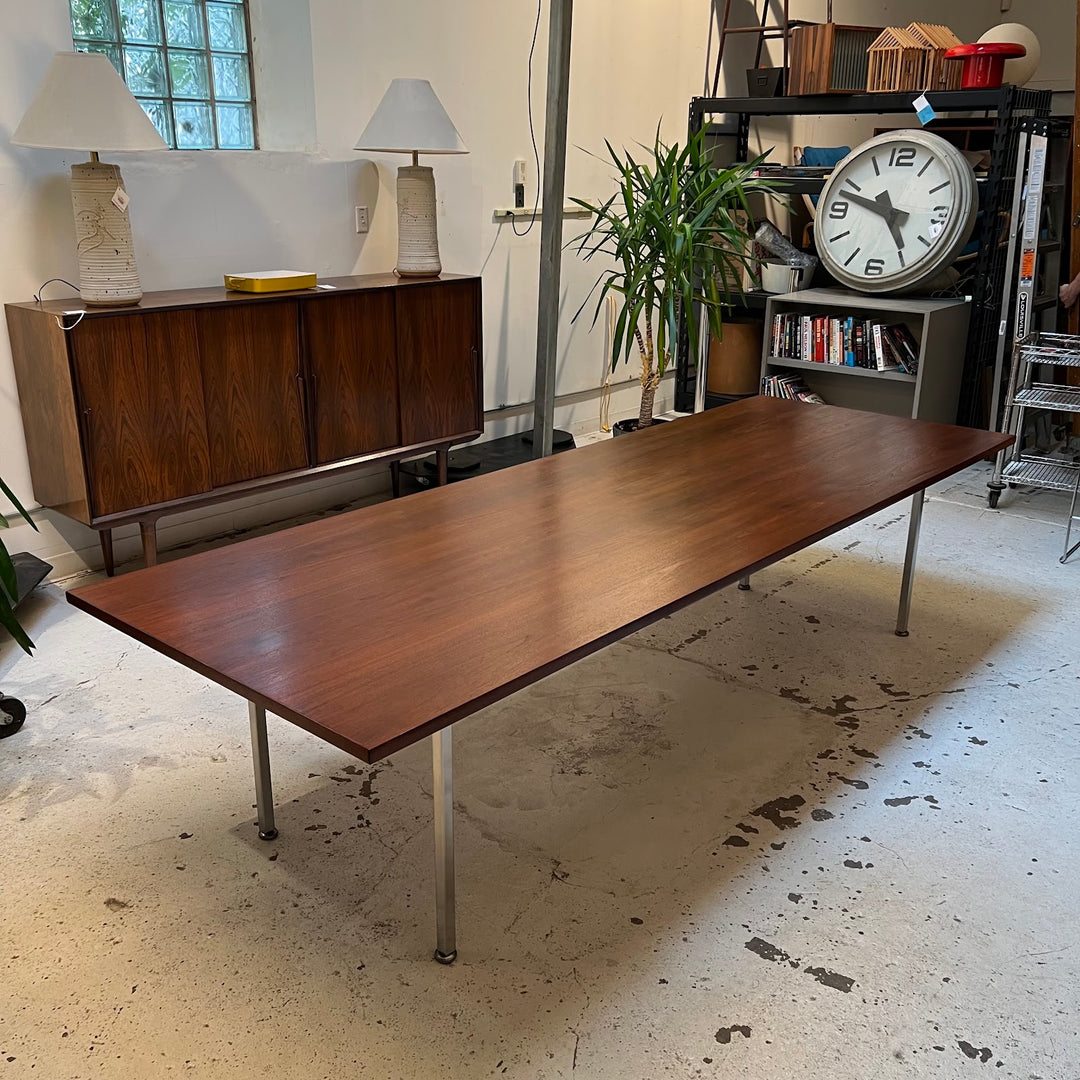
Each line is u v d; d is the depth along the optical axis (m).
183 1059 1.57
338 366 3.55
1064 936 1.86
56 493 3.15
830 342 4.76
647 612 1.76
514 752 2.45
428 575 1.94
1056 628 3.12
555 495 2.43
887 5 6.44
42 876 1.99
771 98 5.03
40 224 3.13
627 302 4.43
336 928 1.86
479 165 4.42
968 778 2.35
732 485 2.50
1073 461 4.68
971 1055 1.60
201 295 3.29
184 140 3.66
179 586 1.90
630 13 4.95
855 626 3.13
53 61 2.86
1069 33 6.80
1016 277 4.42
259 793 2.07
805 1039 1.62
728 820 2.19
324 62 3.75
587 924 1.87
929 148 4.45
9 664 2.84
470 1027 1.64
